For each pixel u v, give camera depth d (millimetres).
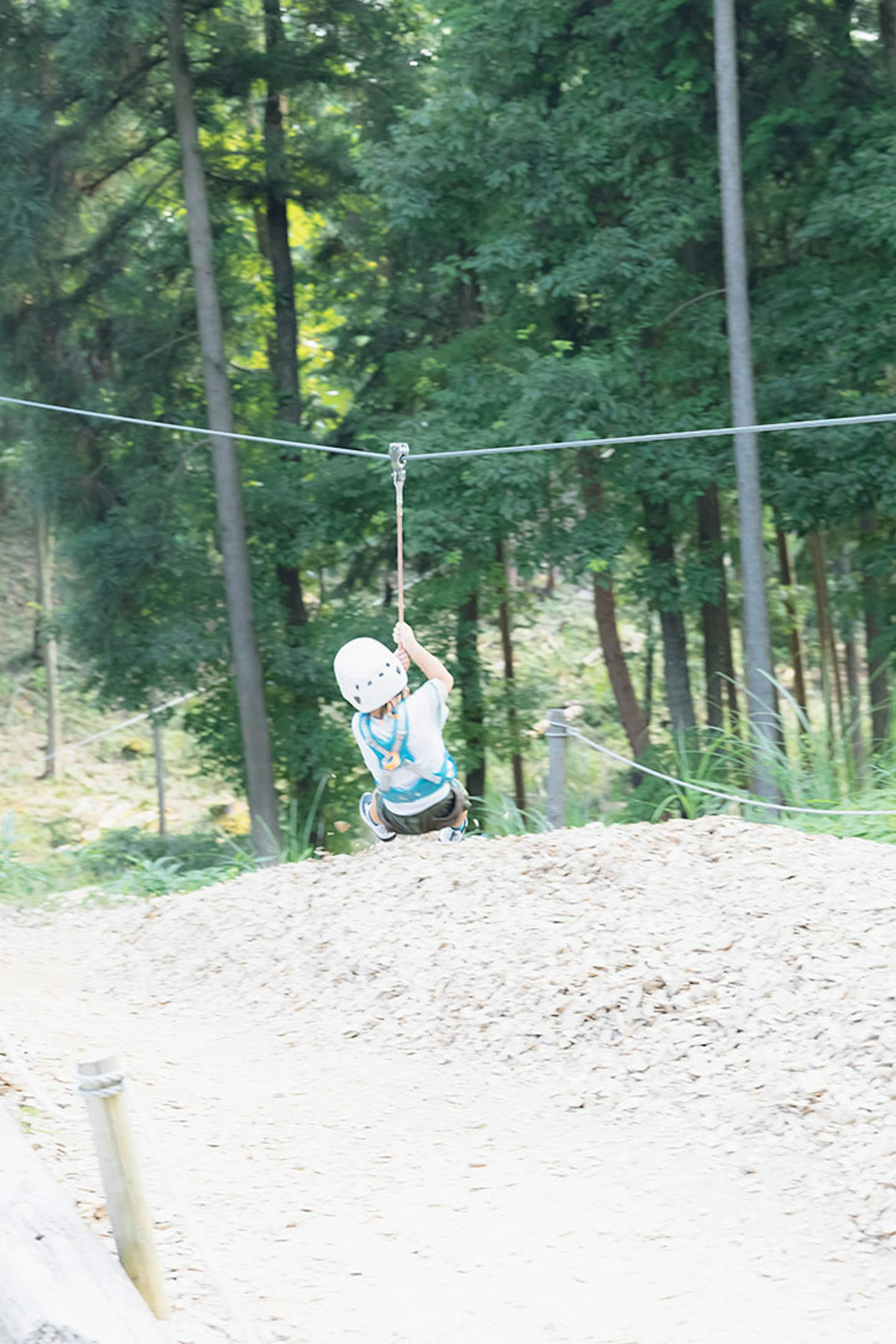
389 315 18625
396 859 8188
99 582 15836
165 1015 6918
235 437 8992
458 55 14508
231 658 16344
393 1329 3592
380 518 16656
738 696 17609
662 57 14469
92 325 16656
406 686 7469
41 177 15141
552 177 13602
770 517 18500
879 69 14367
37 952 8359
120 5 13906
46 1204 3018
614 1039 5801
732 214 11438
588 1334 3590
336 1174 4711
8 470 18062
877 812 8695
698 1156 4773
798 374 13867
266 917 7980
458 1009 6320
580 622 30609
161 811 22000
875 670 16031
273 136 16875
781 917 6477
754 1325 3639
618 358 14023
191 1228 3830
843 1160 4590
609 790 21375
